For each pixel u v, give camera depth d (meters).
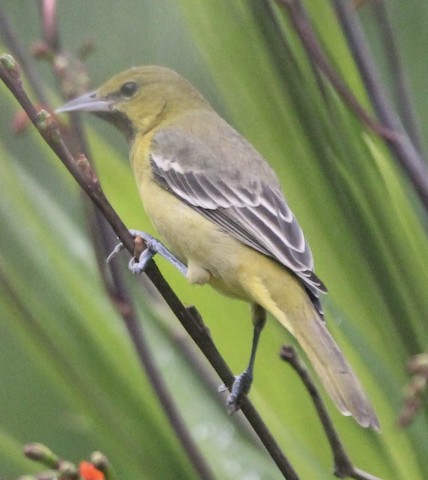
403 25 12.63
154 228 11.30
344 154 10.97
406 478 10.84
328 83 10.72
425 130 12.19
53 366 11.16
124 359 11.12
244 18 10.91
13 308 11.16
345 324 11.34
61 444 12.20
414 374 8.55
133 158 11.31
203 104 11.62
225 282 10.08
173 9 13.26
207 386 11.39
